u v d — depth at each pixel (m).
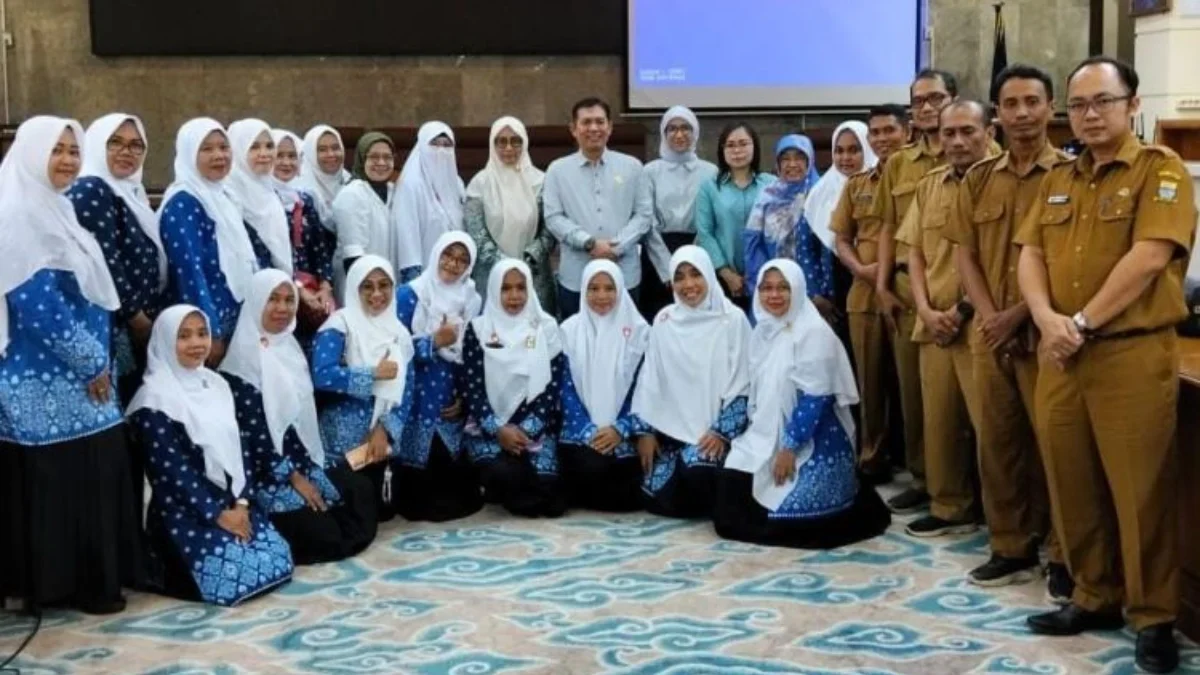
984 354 3.48
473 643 3.23
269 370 3.93
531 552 4.02
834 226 4.68
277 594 3.65
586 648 3.19
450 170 5.19
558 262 5.32
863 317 4.64
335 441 4.27
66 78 7.51
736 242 5.24
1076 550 3.18
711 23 7.51
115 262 3.60
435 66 7.62
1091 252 2.93
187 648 3.23
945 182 3.91
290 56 7.54
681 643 3.21
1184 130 5.05
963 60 7.72
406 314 4.58
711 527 4.30
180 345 3.65
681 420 4.42
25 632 3.37
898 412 5.02
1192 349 3.49
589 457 4.49
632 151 7.47
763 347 4.25
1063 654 3.09
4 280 3.28
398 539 4.20
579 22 7.56
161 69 7.52
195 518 3.66
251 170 4.26
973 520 4.15
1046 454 3.11
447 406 4.53
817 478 4.07
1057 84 7.73
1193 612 3.15
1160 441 2.92
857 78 7.59
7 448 3.40
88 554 3.48
